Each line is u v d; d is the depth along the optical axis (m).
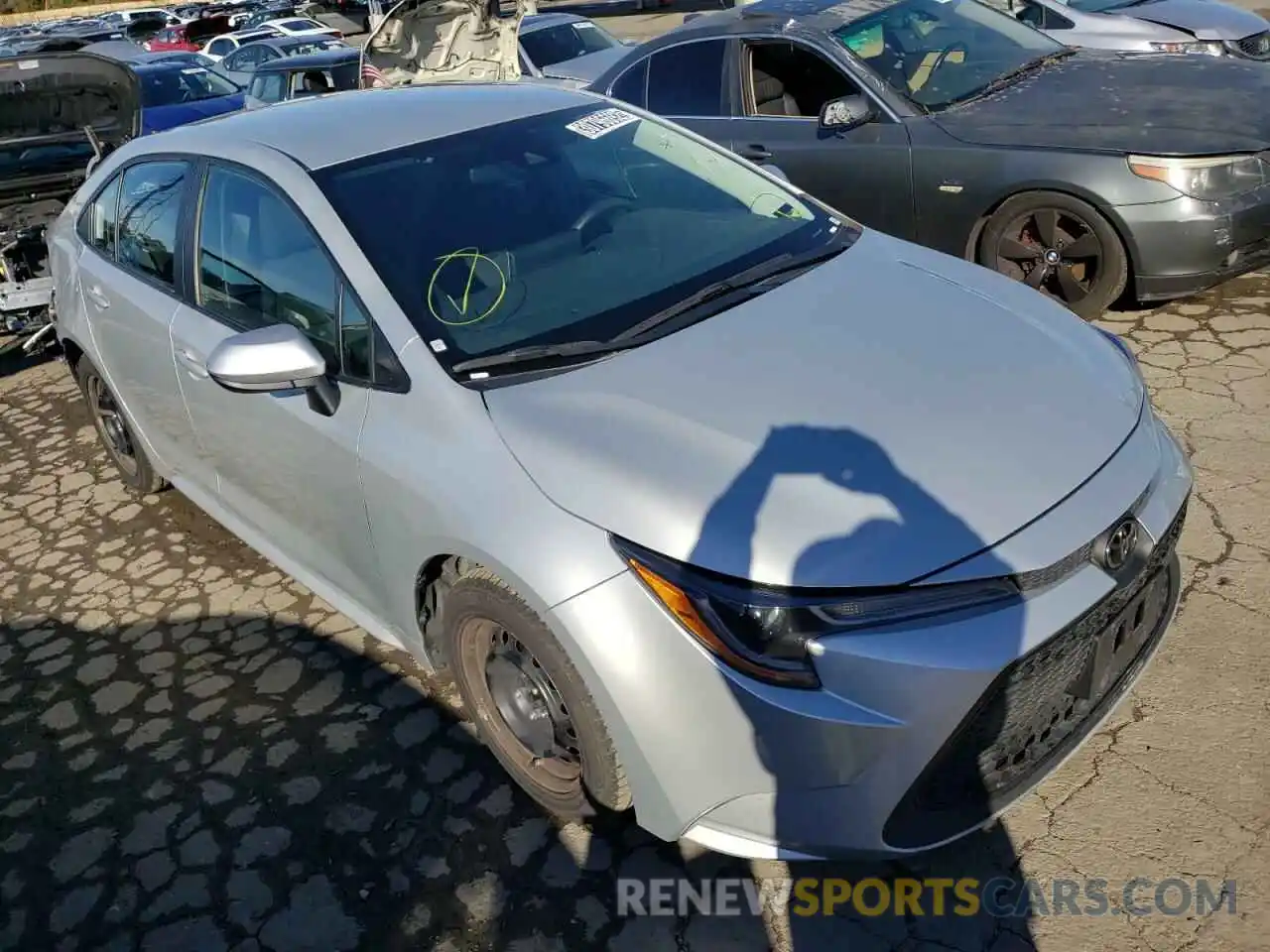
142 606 4.03
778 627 2.11
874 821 2.16
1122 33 8.11
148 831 2.92
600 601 2.23
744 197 3.50
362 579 3.08
